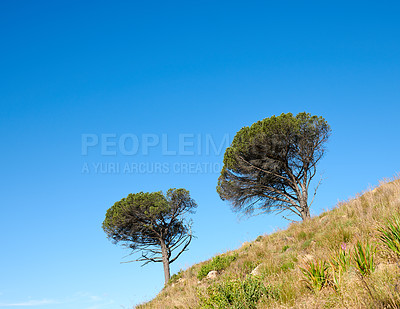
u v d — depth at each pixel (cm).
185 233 2341
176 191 2317
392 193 1040
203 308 578
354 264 457
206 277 1165
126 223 2241
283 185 2009
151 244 2350
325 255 653
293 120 1802
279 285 529
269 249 1126
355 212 1010
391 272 383
